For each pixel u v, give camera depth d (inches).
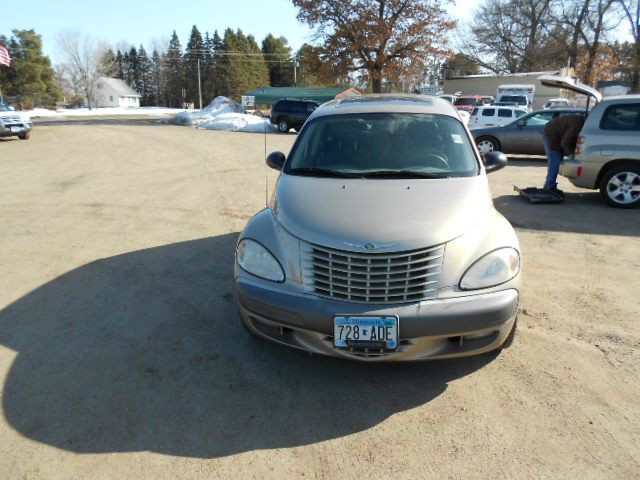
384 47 1375.5
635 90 1387.8
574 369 123.5
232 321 153.3
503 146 532.4
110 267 202.2
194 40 4065.0
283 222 120.5
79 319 156.3
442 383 119.8
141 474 93.5
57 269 201.2
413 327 105.3
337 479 91.7
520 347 134.2
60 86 3198.8
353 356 110.5
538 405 110.4
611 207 292.5
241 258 122.8
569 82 290.5
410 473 92.5
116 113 2393.0
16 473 94.0
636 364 125.1
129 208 306.0
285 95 1547.7
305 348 114.3
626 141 279.4
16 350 137.9
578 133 296.0
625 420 104.8
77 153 604.7
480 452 97.1
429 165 144.2
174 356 134.0
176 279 187.8
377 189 128.3
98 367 129.0
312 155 153.5
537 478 90.3
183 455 98.3
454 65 2158.0
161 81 3973.9
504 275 111.9
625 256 204.8
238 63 3228.3
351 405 112.7
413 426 105.3
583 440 99.4
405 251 106.7
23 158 559.2
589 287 173.0
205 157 564.1
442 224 111.8
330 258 108.9
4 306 166.6
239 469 94.5
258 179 409.7
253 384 121.0
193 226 261.6
